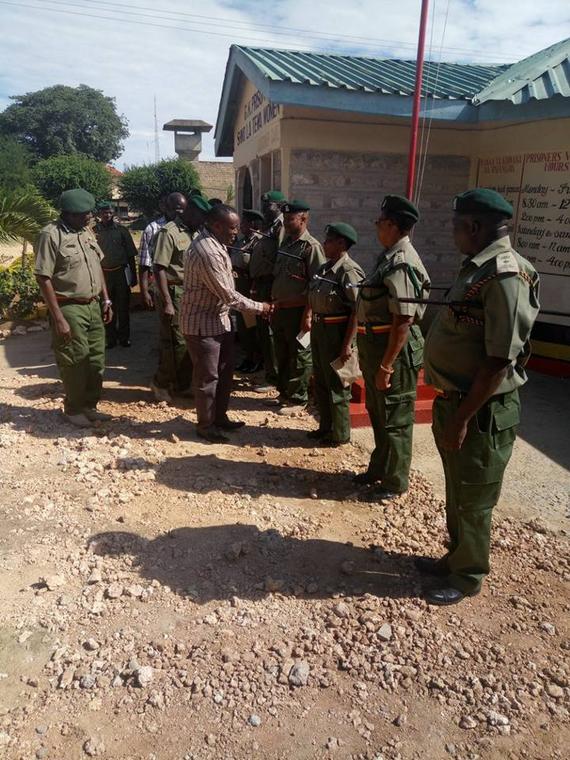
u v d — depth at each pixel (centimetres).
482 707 258
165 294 593
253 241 717
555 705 259
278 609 315
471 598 325
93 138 6191
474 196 280
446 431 291
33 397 625
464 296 284
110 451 495
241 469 470
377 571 346
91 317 532
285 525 392
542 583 339
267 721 251
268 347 646
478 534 311
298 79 652
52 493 424
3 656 282
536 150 719
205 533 379
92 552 358
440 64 934
